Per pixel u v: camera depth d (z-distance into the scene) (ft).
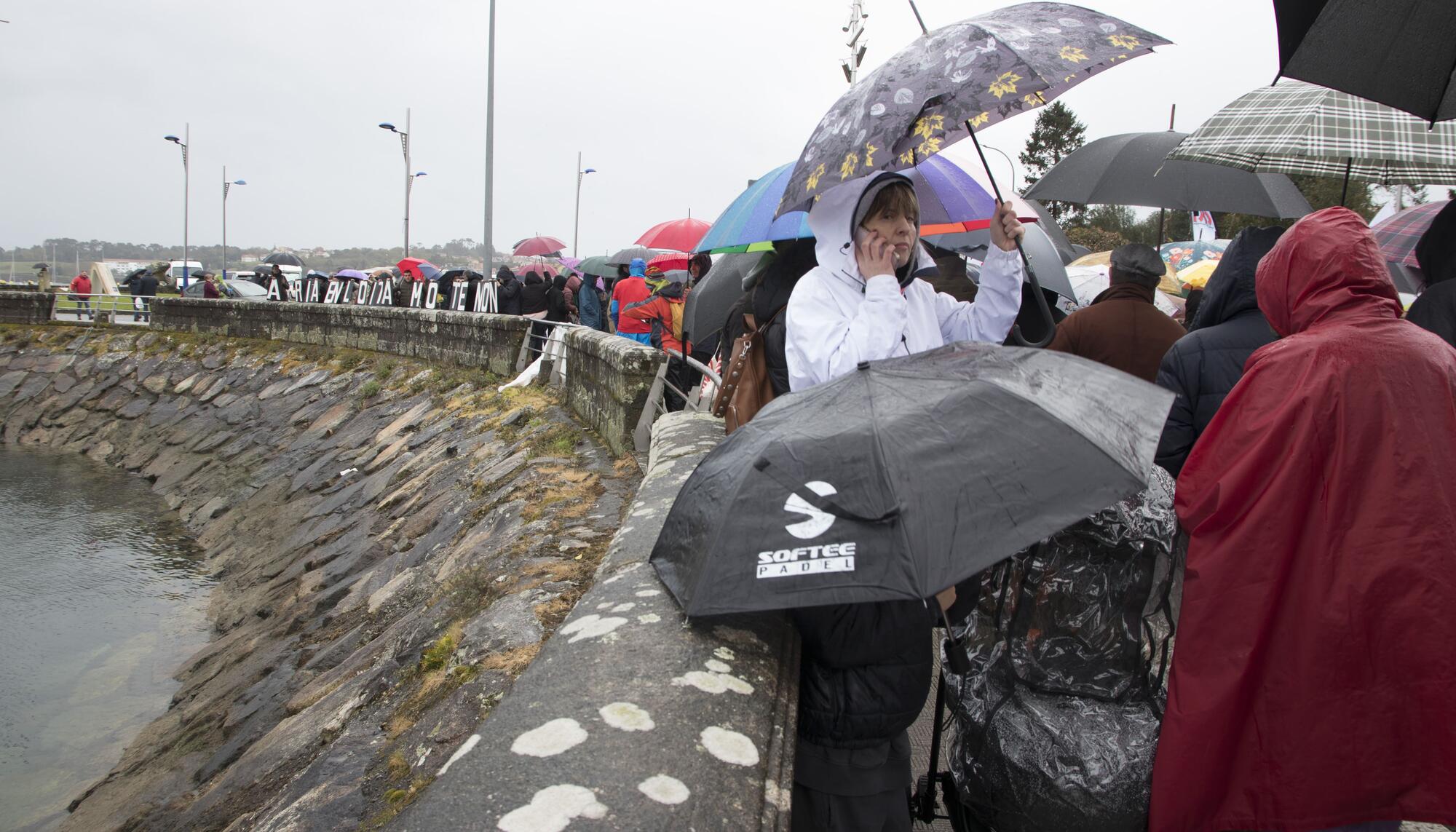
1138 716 7.45
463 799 4.98
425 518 30.81
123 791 24.06
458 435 40.11
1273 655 6.81
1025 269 9.29
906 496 5.72
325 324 78.33
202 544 52.60
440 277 68.39
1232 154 11.63
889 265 8.02
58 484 69.05
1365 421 6.66
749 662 6.61
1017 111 8.23
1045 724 7.39
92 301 114.52
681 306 31.37
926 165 12.59
